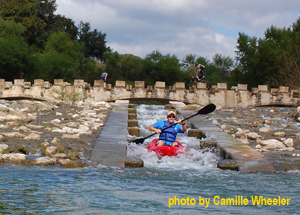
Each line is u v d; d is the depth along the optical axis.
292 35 59.97
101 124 14.69
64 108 19.16
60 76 69.50
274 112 19.97
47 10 88.88
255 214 6.12
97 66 90.50
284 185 8.04
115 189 7.33
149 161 10.47
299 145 12.37
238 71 63.12
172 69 82.38
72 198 6.63
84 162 9.56
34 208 6.02
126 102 23.27
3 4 77.38
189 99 41.19
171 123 12.34
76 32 98.31
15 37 66.06
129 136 13.77
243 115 18.66
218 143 12.02
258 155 10.57
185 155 11.15
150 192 7.22
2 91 41.25
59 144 10.92
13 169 8.62
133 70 83.94
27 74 61.53
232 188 7.71
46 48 77.19
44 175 8.18
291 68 42.09
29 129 12.76
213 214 6.08
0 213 5.74
